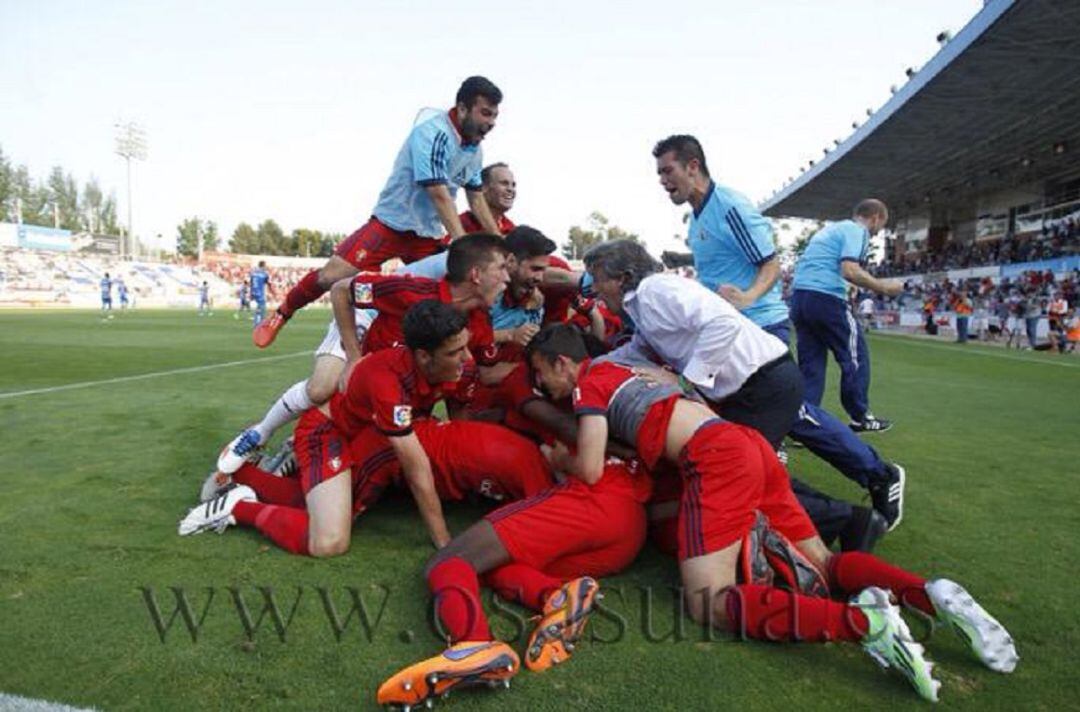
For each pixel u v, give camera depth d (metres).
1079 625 2.50
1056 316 16.52
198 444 5.01
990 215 34.19
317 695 2.03
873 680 2.15
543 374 2.98
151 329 18.02
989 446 5.32
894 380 9.79
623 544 2.72
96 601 2.57
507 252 3.36
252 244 95.88
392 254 4.82
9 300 37.84
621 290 3.33
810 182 31.30
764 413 3.17
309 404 3.74
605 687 2.09
